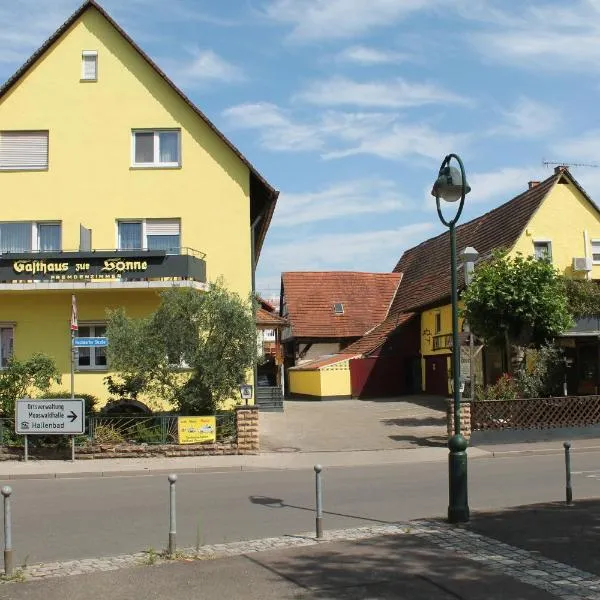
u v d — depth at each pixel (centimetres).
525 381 2033
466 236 3300
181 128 2333
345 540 806
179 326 1714
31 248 2286
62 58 2344
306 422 2369
